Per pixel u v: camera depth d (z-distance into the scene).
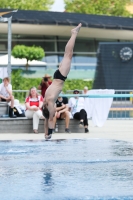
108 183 9.62
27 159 13.37
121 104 37.03
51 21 68.12
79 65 73.31
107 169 11.47
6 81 26.36
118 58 51.62
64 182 9.75
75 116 25.45
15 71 64.50
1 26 67.06
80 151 15.18
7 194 8.59
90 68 73.81
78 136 22.92
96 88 51.72
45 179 10.12
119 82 51.56
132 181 9.85
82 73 68.06
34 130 24.88
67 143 17.89
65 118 24.88
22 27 68.75
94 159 13.23
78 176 10.48
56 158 13.51
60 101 25.00
